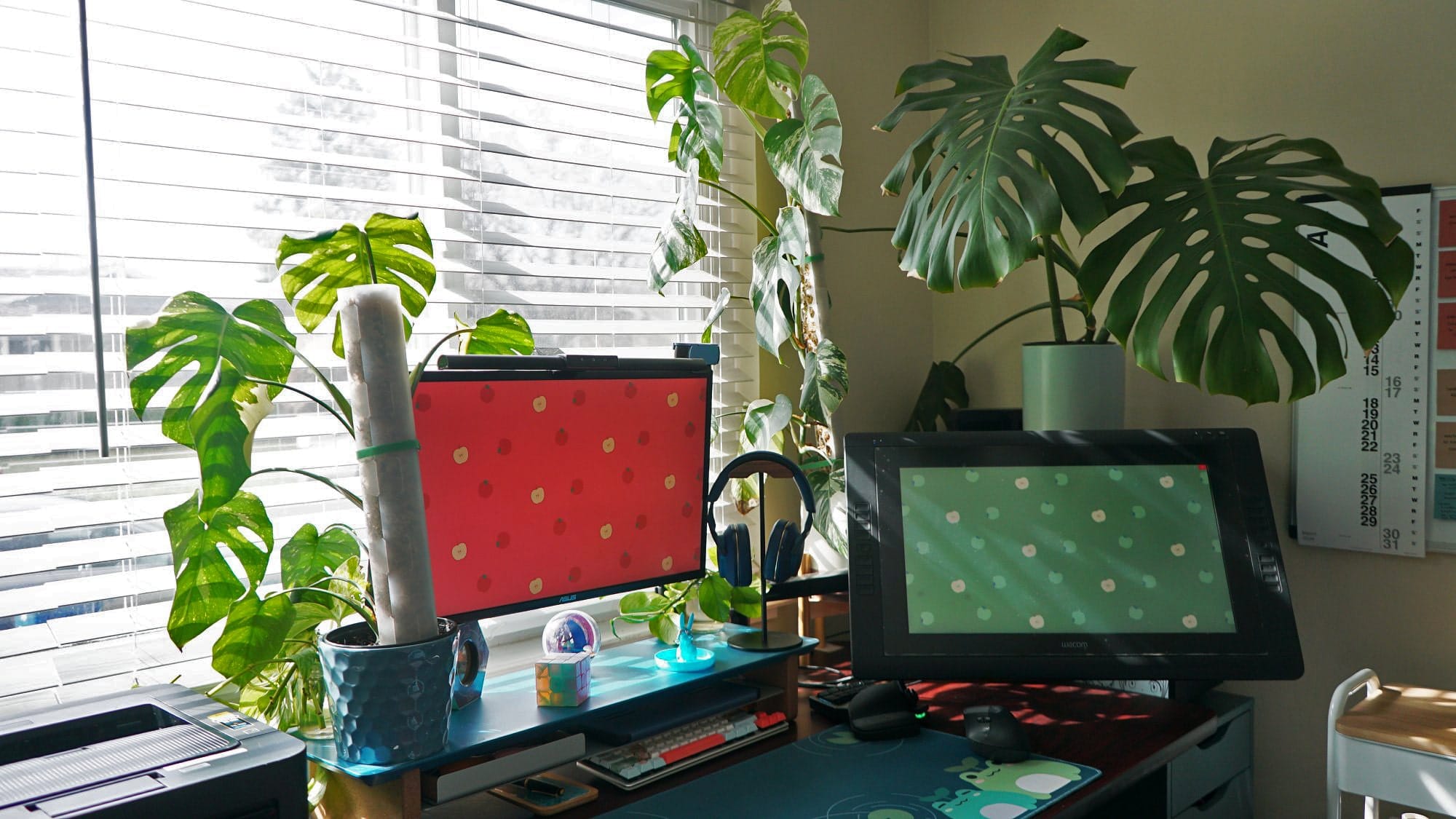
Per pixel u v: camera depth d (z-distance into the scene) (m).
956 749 1.40
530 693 1.34
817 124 1.75
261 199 1.47
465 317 1.67
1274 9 1.99
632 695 1.32
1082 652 1.49
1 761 0.91
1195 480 1.55
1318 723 1.99
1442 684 1.84
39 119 1.23
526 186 1.72
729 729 1.44
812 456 2.06
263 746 0.89
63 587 1.26
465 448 1.27
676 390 1.51
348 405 1.18
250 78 1.43
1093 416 1.74
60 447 1.24
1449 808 1.45
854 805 1.20
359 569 1.31
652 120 1.88
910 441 1.60
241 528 1.33
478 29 1.71
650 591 1.62
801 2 2.14
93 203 0.86
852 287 2.28
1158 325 1.51
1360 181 1.50
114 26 1.27
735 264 2.17
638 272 1.96
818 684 1.74
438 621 1.17
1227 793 1.79
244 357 1.12
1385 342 1.87
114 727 0.99
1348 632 1.95
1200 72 2.09
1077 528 1.55
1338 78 1.92
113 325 1.29
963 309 2.48
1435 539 1.83
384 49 1.60
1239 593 1.50
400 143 1.63
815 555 2.17
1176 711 1.55
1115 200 1.59
